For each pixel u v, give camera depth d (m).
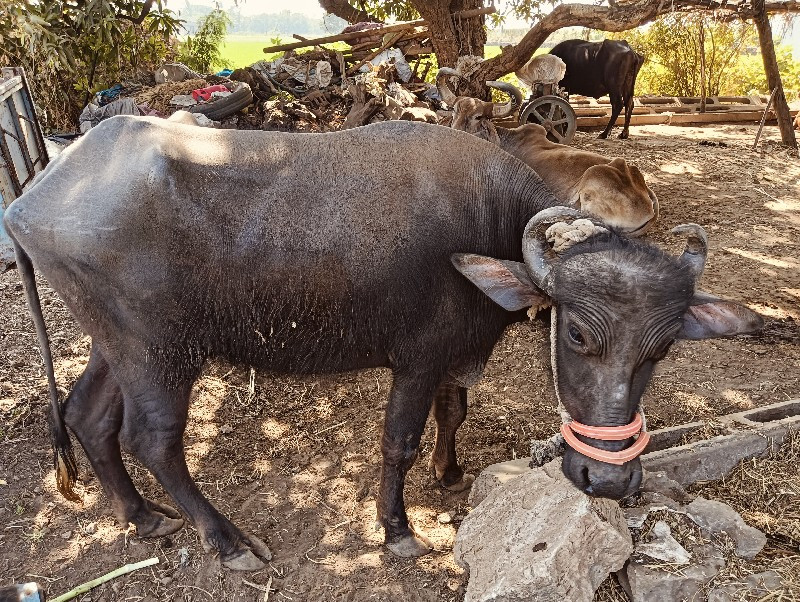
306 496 3.88
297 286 3.10
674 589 2.89
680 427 4.03
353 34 10.76
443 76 8.30
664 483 3.40
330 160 3.13
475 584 2.93
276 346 3.29
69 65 10.45
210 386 4.82
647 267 2.56
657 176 10.42
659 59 17.00
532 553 2.84
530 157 4.27
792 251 7.50
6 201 6.05
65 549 3.48
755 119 14.69
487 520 3.18
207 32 13.95
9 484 3.86
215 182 3.01
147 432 3.25
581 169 4.09
